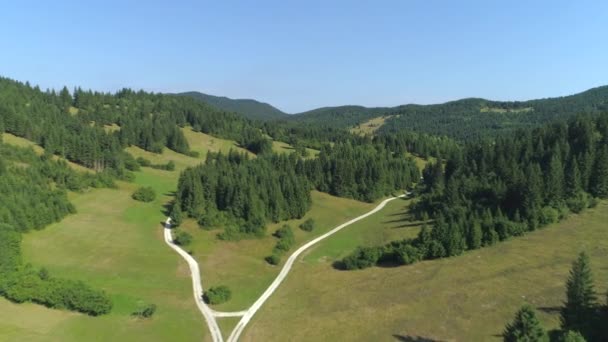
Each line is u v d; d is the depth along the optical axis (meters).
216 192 130.12
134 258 95.31
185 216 122.38
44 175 127.56
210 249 105.06
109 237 104.56
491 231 95.00
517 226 97.06
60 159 147.88
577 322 49.50
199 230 115.31
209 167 148.38
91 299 69.38
